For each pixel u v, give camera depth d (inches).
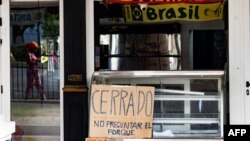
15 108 278.8
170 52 272.5
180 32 271.0
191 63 272.2
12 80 277.9
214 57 270.5
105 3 266.8
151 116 202.2
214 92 209.3
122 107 201.6
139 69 273.3
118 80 214.8
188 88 210.5
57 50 275.0
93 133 201.2
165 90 210.7
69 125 263.9
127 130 200.8
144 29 272.1
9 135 133.7
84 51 263.9
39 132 277.4
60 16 270.4
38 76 277.3
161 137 202.5
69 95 263.6
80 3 263.0
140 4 267.0
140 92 202.7
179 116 209.8
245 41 262.1
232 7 261.9
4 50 275.1
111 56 272.5
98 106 202.1
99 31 271.6
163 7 269.0
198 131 209.5
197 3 267.1
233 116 262.8
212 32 269.0
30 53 277.4
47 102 276.4
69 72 263.6
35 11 275.9
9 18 275.4
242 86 262.7
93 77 211.9
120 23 271.4
